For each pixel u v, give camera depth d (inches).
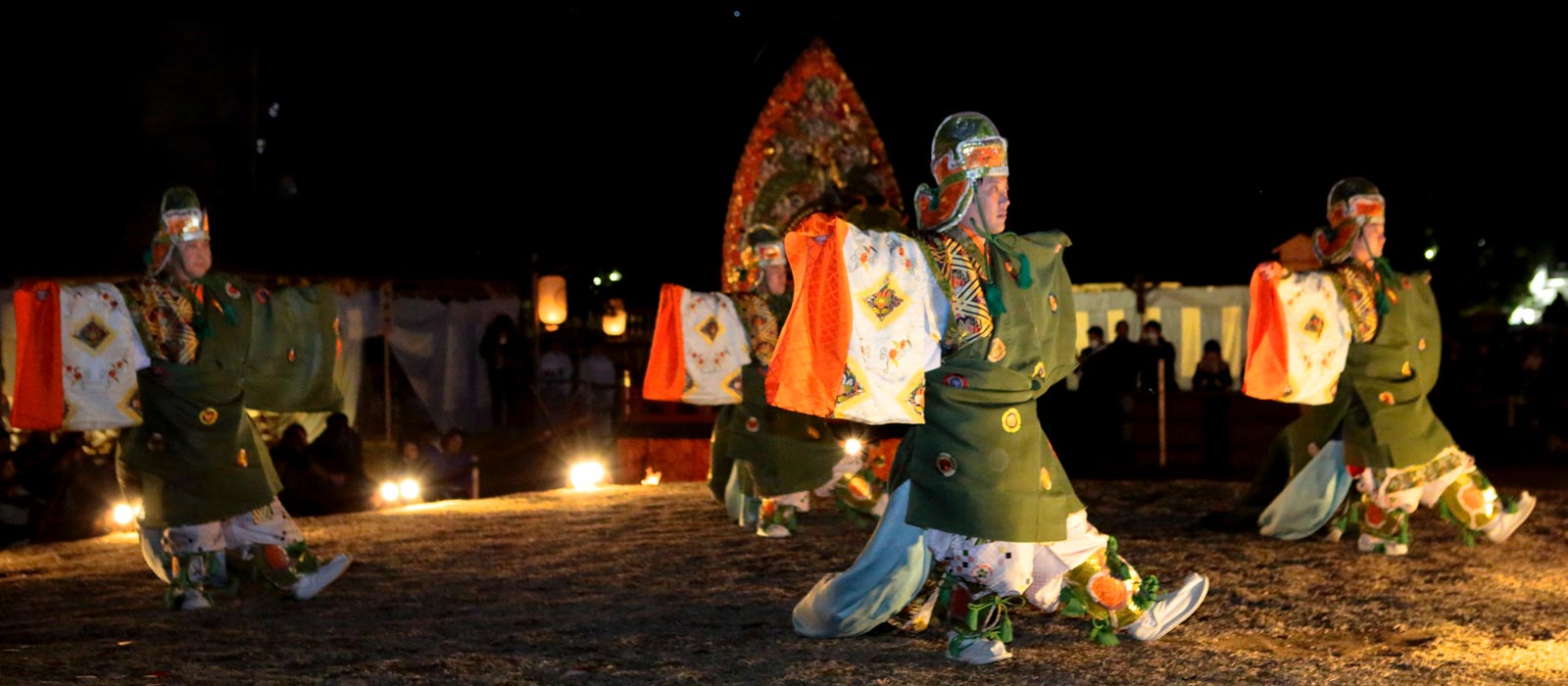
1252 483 288.2
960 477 162.9
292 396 235.9
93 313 210.5
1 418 415.8
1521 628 190.1
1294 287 252.7
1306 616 197.8
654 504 358.6
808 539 286.2
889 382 158.6
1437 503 260.1
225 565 227.3
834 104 402.9
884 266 158.1
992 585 165.3
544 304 650.8
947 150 165.2
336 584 239.9
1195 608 178.7
